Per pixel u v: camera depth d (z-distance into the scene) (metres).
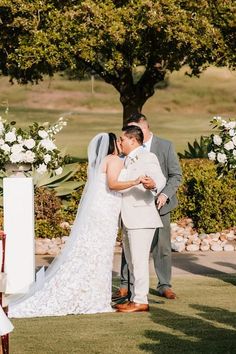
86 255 9.29
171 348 7.46
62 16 17.14
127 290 9.93
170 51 18.39
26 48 17.38
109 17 16.91
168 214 9.83
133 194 9.15
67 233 14.62
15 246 10.48
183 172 15.52
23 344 7.68
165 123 58.47
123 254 9.89
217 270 11.96
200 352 7.30
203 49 18.17
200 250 14.06
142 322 8.59
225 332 8.08
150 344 7.62
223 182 15.05
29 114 58.94
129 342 7.71
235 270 11.96
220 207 15.01
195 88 68.56
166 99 68.31
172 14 16.94
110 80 20.48
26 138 13.62
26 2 17.28
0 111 57.38
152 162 9.14
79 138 47.69
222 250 14.05
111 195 9.26
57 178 14.78
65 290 9.27
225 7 17.84
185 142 43.31
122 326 8.44
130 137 9.16
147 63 20.05
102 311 9.28
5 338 6.67
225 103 67.50
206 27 17.34
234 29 18.33
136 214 9.11
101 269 9.29
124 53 18.50
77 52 17.67
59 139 46.81
